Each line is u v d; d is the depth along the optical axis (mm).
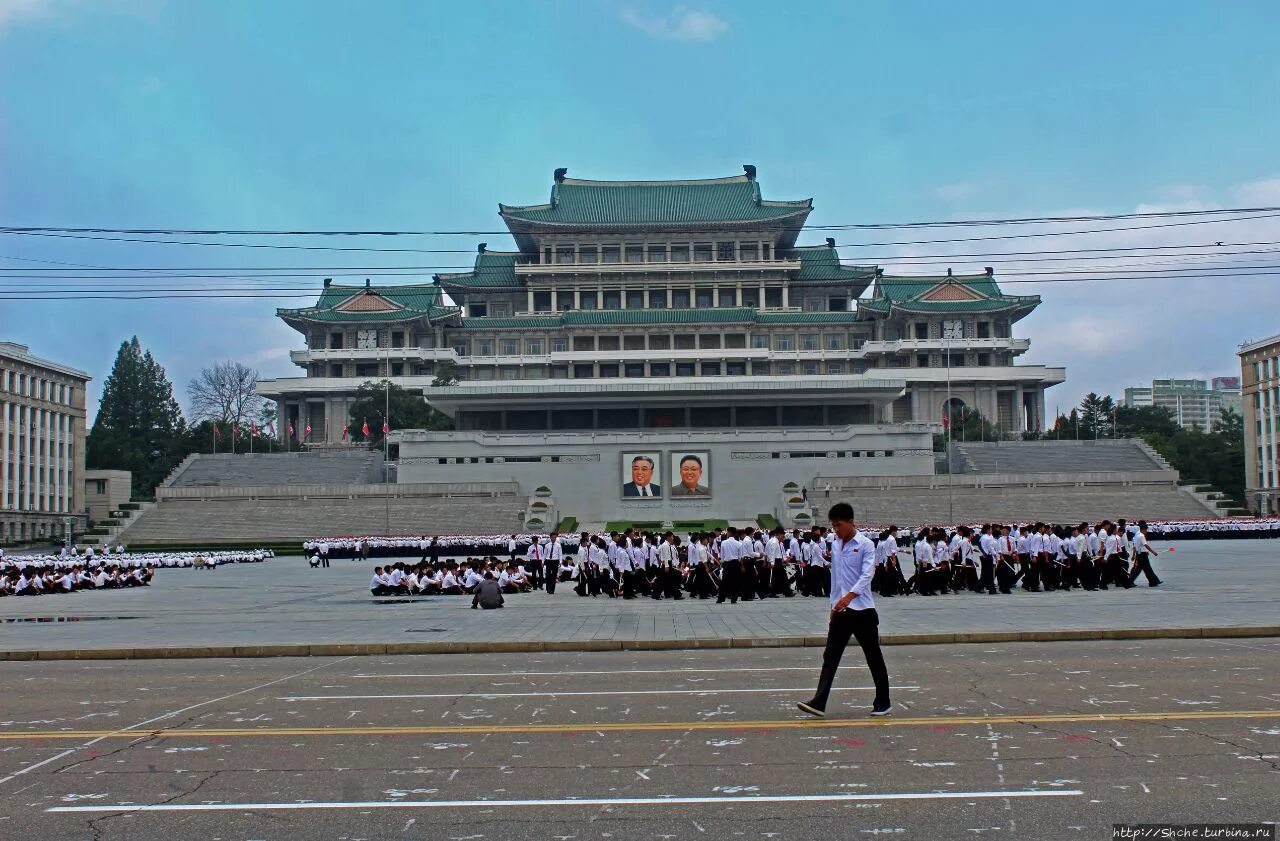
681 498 101562
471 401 107000
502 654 23062
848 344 155000
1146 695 16109
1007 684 17312
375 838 9672
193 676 20078
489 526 91000
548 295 158625
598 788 11188
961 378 148750
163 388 150125
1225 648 21859
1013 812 10125
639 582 40312
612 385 106625
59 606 39281
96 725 14922
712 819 10062
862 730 13805
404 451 103562
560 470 102312
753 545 36781
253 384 159875
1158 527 82312
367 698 17016
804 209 153750
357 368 153500
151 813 10484
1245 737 13078
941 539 37156
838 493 93750
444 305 157750
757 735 13609
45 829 9992
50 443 120062
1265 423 125688
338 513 93000
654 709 15602
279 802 10820
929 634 23672
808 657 21484
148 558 69688
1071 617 27359
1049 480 97250
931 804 10406
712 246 157000
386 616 32281
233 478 111438
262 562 76938
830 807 10367
